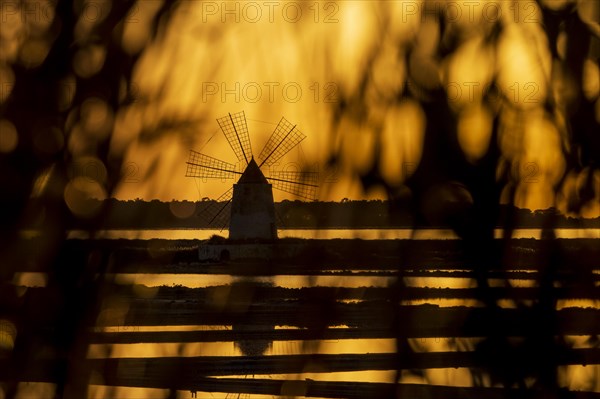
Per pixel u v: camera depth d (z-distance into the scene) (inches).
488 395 537.3
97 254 504.7
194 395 646.5
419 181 523.2
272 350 1300.4
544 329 536.1
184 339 631.2
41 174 499.2
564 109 540.7
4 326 498.6
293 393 608.7
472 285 533.6
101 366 516.4
